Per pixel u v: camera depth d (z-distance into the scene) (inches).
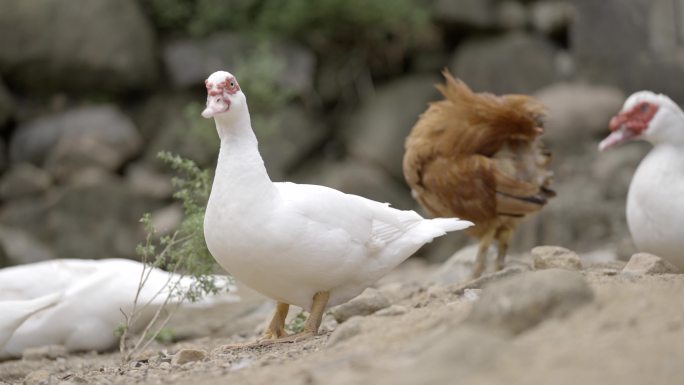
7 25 1083.3
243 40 1144.2
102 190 1042.1
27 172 1063.6
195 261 478.9
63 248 1019.9
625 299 318.7
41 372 450.9
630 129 546.3
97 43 1095.0
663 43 1115.9
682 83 1095.6
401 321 349.4
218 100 388.2
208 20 1162.0
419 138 553.9
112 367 447.8
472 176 531.2
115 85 1119.6
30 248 988.6
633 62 1120.8
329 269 399.9
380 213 424.5
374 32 1176.8
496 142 539.2
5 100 1089.4
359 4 1147.9
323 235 393.4
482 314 309.3
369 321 355.6
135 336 575.8
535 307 306.3
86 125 1085.8
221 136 400.2
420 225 438.3
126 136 1095.6
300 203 395.2
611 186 1023.0
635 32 1122.0
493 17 1185.4
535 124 541.6
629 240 739.4
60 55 1089.4
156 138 1116.5
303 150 1128.8
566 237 919.0
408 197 1115.9
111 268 572.7
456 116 544.7
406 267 967.6
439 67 1198.3
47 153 1081.4
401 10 1162.6
